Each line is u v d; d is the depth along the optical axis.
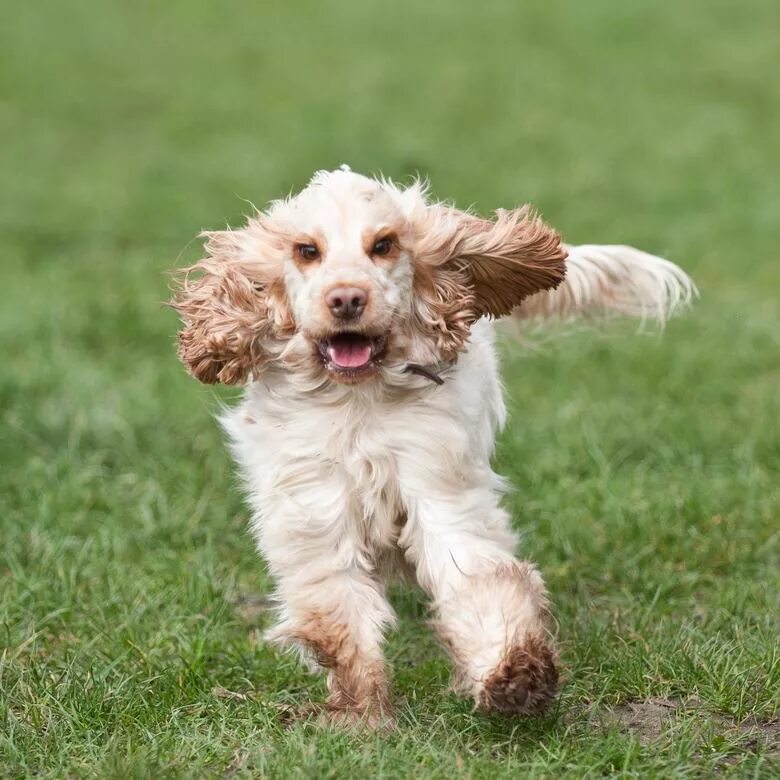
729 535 10.94
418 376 7.91
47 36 42.78
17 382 15.19
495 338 10.35
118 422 13.88
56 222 25.08
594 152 30.33
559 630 9.29
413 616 9.96
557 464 12.70
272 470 8.09
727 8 44.94
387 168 29.03
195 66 39.69
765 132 32.12
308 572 8.03
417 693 8.51
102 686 8.30
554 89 36.41
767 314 18.42
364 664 7.93
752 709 8.07
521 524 11.41
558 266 8.46
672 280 10.64
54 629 9.60
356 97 35.84
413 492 7.91
